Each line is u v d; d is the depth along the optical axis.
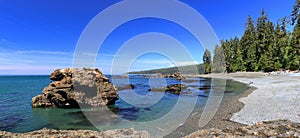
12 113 14.55
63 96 16.39
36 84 47.62
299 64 46.25
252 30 60.09
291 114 10.70
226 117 11.41
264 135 7.26
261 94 19.03
